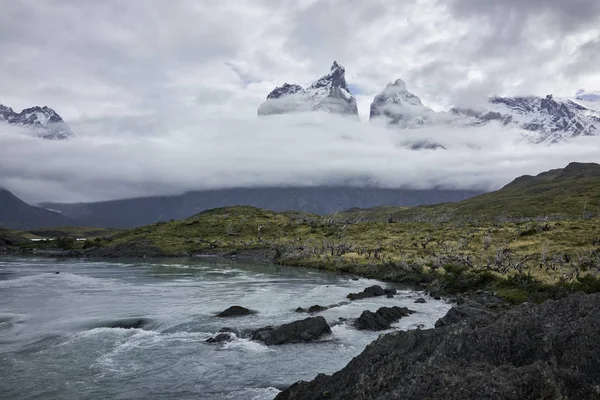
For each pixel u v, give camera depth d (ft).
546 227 498.28
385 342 97.14
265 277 370.32
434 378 73.77
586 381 72.02
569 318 91.86
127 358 138.92
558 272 291.17
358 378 86.58
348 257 462.60
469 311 174.09
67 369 128.36
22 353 143.33
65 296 258.78
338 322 187.52
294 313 208.13
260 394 110.52
